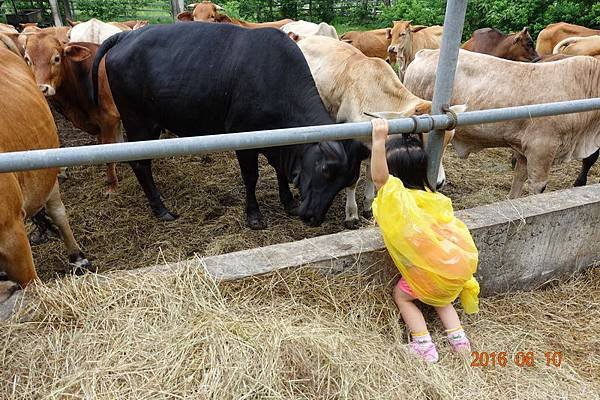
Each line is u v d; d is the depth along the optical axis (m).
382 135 1.93
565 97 3.71
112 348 1.70
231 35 3.74
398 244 2.06
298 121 3.53
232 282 2.02
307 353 1.76
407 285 2.17
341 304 2.14
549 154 3.78
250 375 1.64
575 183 4.95
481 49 7.12
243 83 3.59
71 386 1.57
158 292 1.90
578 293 2.70
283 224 4.09
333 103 4.10
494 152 5.84
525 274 2.67
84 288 1.89
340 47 4.25
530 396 1.97
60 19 12.56
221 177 4.87
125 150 1.57
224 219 4.09
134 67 3.85
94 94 4.20
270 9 15.76
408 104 3.53
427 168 2.26
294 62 3.57
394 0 16.73
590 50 6.30
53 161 1.51
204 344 1.72
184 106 3.80
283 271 2.10
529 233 2.56
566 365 2.16
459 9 1.97
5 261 2.15
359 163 3.66
